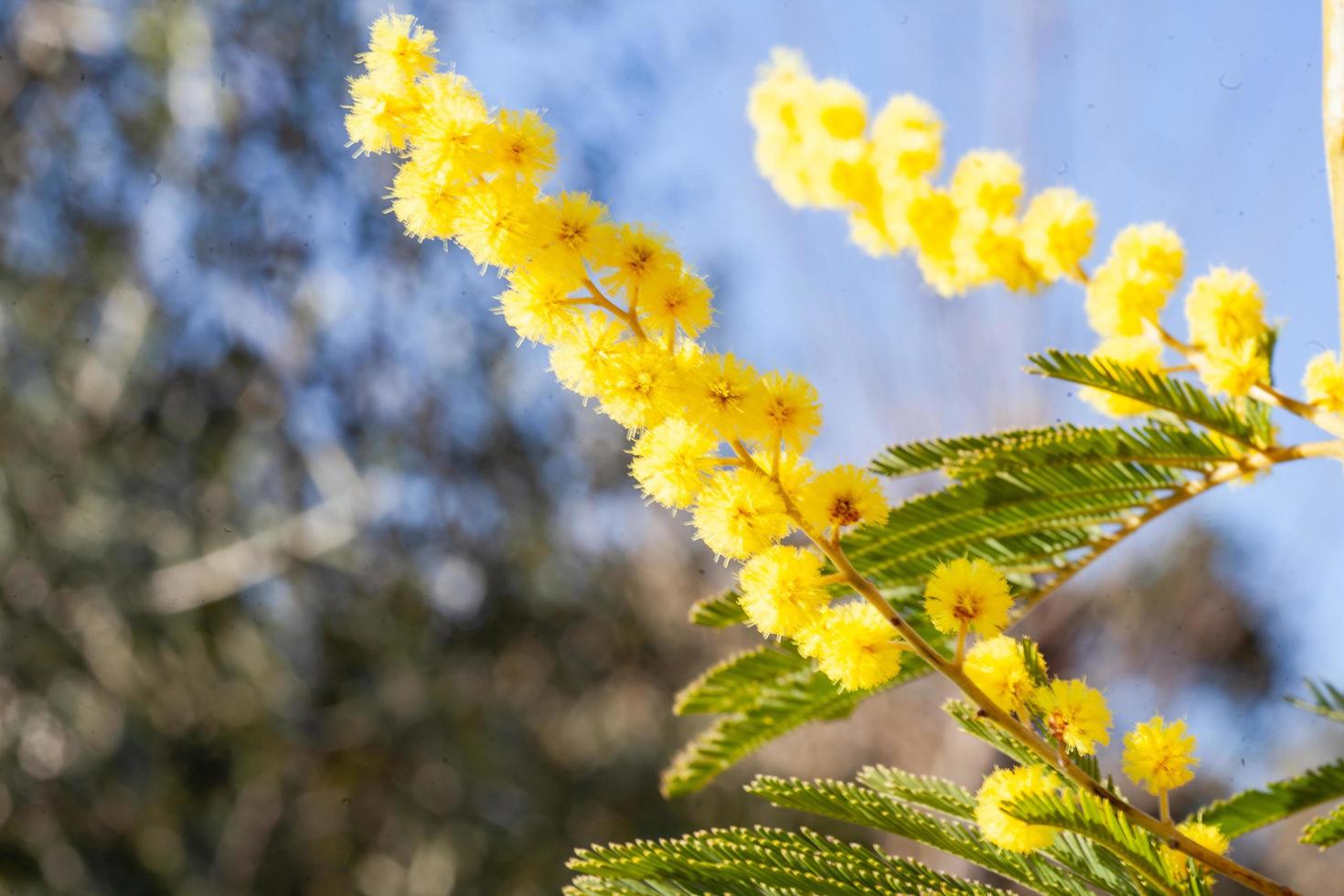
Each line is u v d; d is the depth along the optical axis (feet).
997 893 3.42
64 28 21.15
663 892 3.54
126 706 20.67
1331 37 3.60
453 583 23.89
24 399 20.47
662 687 24.99
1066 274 4.91
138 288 21.09
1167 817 3.22
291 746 21.59
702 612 5.08
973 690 3.24
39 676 20.08
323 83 22.04
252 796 21.45
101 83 21.39
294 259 21.84
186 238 21.50
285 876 21.29
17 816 19.75
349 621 22.58
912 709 19.08
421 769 22.57
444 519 23.45
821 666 3.29
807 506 3.28
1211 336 4.46
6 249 20.49
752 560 3.30
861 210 5.44
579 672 24.62
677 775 5.06
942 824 3.71
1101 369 4.17
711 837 3.62
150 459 21.20
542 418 24.08
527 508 23.85
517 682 24.22
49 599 20.16
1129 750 3.28
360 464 22.43
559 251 3.33
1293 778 4.68
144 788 20.74
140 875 20.44
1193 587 15.57
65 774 20.11
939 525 4.64
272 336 22.07
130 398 21.08
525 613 24.07
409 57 3.44
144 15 21.26
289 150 21.81
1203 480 4.44
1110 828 3.12
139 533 20.97
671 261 3.40
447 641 23.63
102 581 20.44
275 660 22.03
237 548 21.35
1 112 20.74
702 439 3.30
